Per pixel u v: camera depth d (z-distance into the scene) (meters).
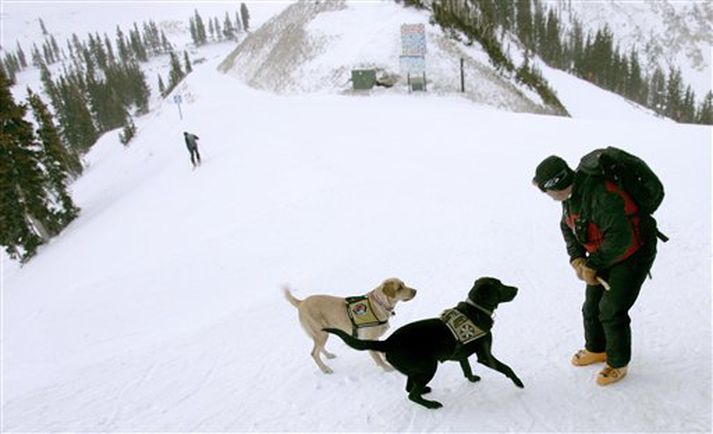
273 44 65.44
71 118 86.69
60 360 7.99
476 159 13.98
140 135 52.88
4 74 26.77
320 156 17.58
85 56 177.88
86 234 21.58
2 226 26.66
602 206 3.54
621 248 3.53
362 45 41.28
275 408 4.89
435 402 4.43
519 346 5.17
